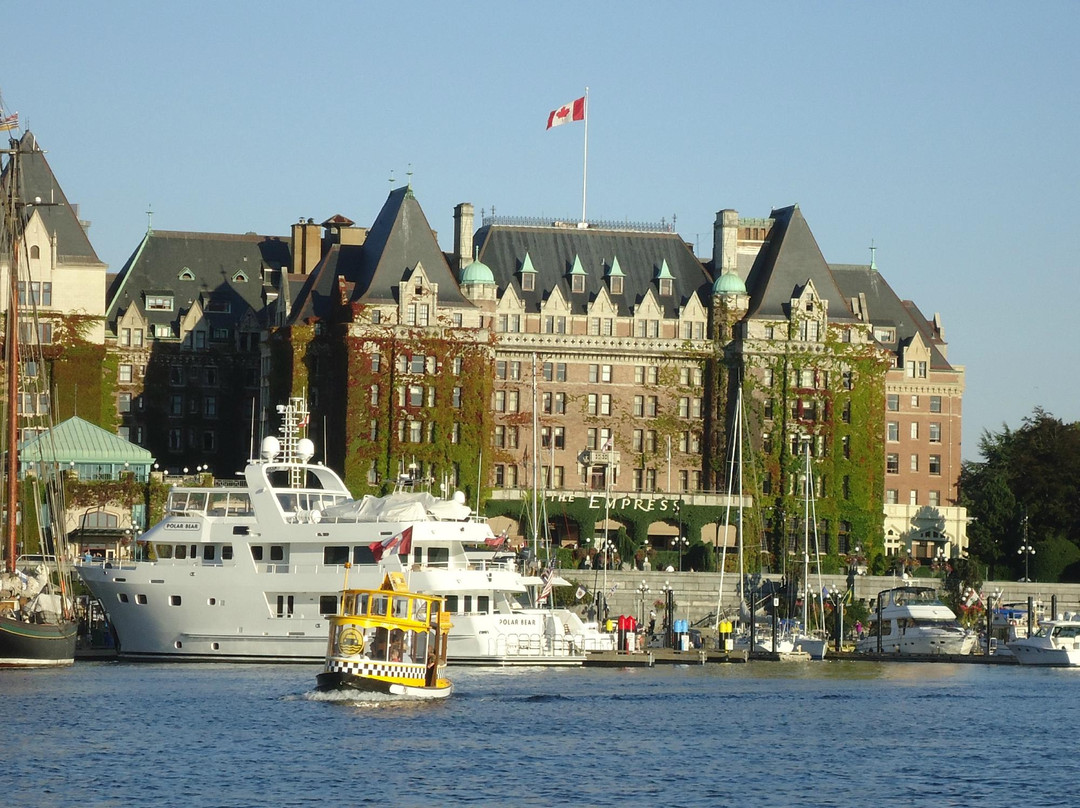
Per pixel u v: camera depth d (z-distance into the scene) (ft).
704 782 506.07
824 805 481.46
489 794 481.46
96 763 508.12
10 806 459.73
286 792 477.36
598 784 498.28
